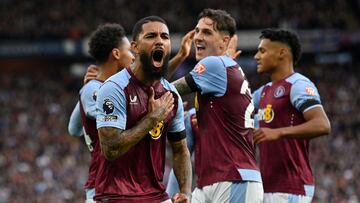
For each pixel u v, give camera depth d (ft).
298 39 24.29
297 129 22.31
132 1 121.90
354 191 78.18
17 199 76.64
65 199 76.18
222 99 21.26
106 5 121.29
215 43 21.99
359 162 86.07
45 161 85.05
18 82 116.37
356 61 117.29
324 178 80.07
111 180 18.93
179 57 24.14
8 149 90.68
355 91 110.32
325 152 86.94
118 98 18.62
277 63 24.16
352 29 113.91
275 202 23.52
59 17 119.34
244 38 115.96
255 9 118.83
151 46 18.66
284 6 118.73
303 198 23.52
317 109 23.00
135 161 18.98
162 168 19.56
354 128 96.84
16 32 116.88
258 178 21.27
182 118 20.04
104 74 22.79
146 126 18.47
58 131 97.81
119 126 18.49
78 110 23.70
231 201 21.06
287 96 23.59
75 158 85.97
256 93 24.95
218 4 119.55
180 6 120.47
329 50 114.62
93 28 116.98
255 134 21.80
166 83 19.69
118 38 22.71
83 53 116.26
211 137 21.39
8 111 105.09
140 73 18.90
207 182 21.40
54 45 116.26
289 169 23.52
